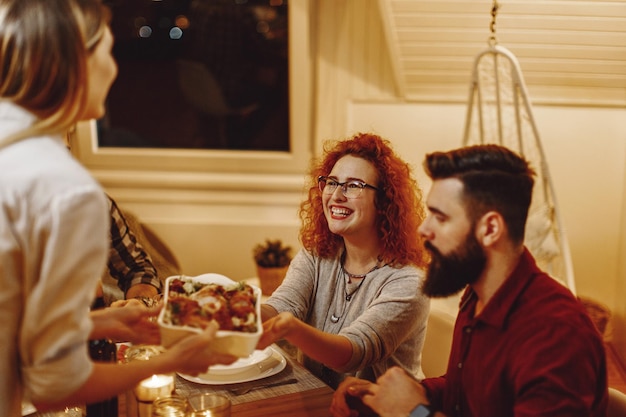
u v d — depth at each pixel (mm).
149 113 3342
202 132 3342
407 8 2670
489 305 1204
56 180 897
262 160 3277
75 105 946
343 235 1641
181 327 1073
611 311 3219
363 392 1313
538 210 2465
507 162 1172
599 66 2857
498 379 1182
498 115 2467
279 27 3176
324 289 1727
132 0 3248
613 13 2602
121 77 3314
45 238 895
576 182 3129
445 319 1808
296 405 1368
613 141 3070
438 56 2881
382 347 1527
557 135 3090
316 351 1403
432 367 1815
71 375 941
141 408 1273
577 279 3225
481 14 2668
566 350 1102
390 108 3133
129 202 3336
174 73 3305
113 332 1176
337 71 3125
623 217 3082
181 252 3359
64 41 911
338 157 1685
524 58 2861
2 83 933
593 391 1103
